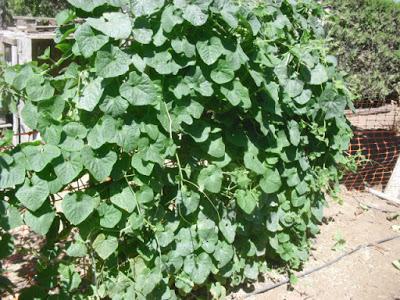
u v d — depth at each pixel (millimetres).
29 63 1098
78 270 1413
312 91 1549
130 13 1097
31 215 1046
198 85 1151
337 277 1821
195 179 1279
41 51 2908
